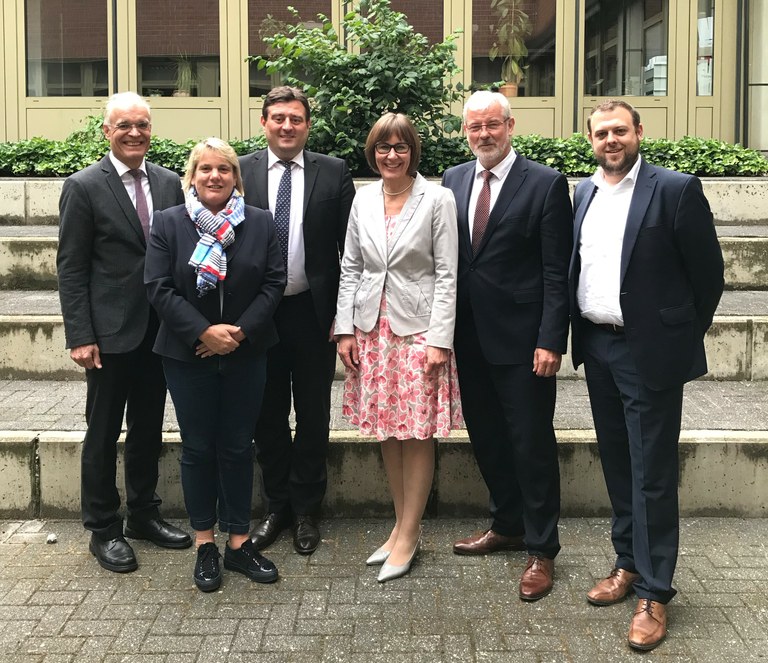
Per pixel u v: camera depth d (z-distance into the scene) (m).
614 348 3.09
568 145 7.47
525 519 3.35
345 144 7.01
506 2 9.59
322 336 3.67
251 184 3.65
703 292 3.01
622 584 3.21
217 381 3.30
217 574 3.32
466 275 3.35
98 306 3.42
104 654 2.86
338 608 3.17
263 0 9.70
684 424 4.14
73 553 3.62
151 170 3.56
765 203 7.07
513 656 2.85
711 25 9.71
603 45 9.75
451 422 3.33
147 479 3.71
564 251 3.22
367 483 3.98
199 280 3.14
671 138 9.80
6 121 9.88
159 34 9.75
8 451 3.94
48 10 9.79
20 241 6.09
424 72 6.99
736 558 3.52
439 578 3.40
